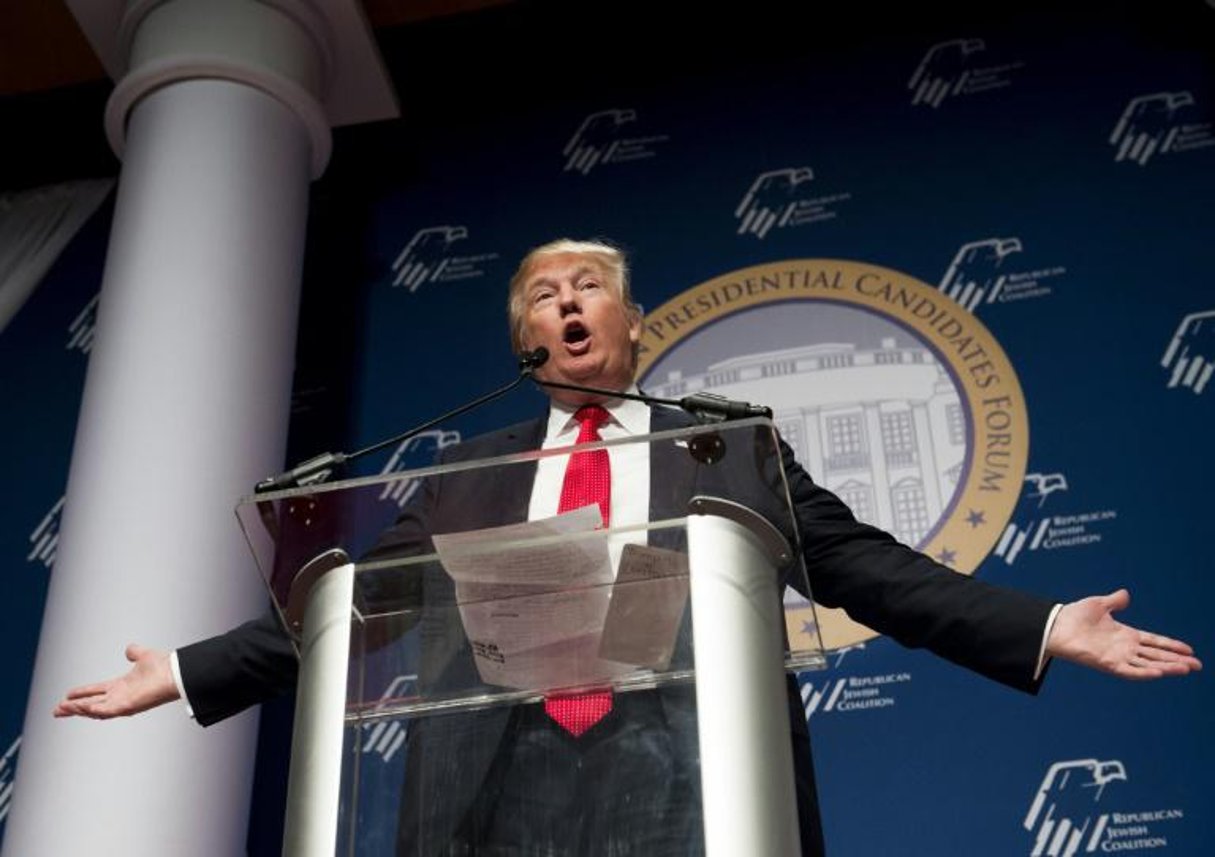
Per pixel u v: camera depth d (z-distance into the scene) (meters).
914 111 5.03
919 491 4.27
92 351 4.54
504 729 1.71
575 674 1.72
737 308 4.73
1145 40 4.97
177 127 4.81
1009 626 1.99
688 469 1.87
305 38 5.12
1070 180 4.74
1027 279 4.57
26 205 5.64
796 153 5.04
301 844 1.66
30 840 3.66
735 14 5.39
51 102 5.73
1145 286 4.49
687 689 1.68
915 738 3.94
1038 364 4.41
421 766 1.71
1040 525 4.16
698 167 5.11
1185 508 4.11
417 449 4.76
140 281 4.52
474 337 4.95
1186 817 3.71
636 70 5.39
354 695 1.76
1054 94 4.95
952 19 5.20
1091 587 4.05
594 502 2.10
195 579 4.03
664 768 1.64
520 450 2.55
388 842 1.66
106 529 4.08
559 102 5.39
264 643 2.22
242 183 4.73
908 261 4.70
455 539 1.77
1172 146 4.73
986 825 3.80
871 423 4.41
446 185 5.31
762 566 1.76
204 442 4.25
